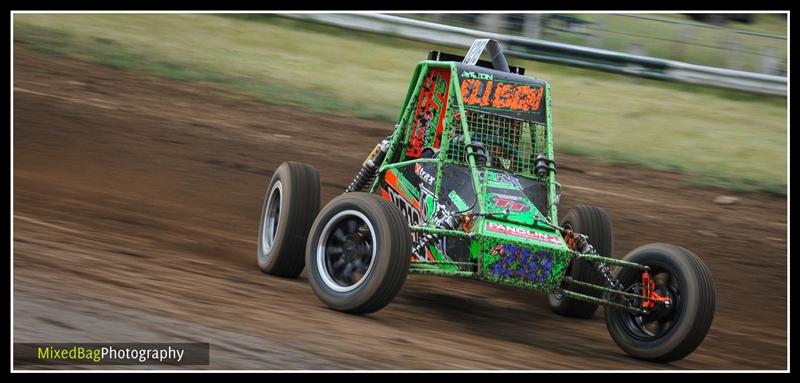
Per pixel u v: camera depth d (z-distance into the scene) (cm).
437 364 906
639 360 1120
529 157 1234
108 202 1703
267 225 1377
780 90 3459
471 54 1318
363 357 898
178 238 1527
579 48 3475
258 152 2273
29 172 1842
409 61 3362
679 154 2808
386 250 1045
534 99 1262
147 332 893
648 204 2295
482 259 1068
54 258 1173
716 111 3269
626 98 3275
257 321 991
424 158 1247
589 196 2294
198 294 1092
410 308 1225
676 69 3475
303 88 2950
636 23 3741
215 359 836
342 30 3578
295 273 1318
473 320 1225
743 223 2248
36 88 2536
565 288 1293
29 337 837
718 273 1833
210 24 3469
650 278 1116
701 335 1064
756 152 2906
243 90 2838
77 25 3228
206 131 2386
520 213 1138
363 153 2402
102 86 2664
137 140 2222
